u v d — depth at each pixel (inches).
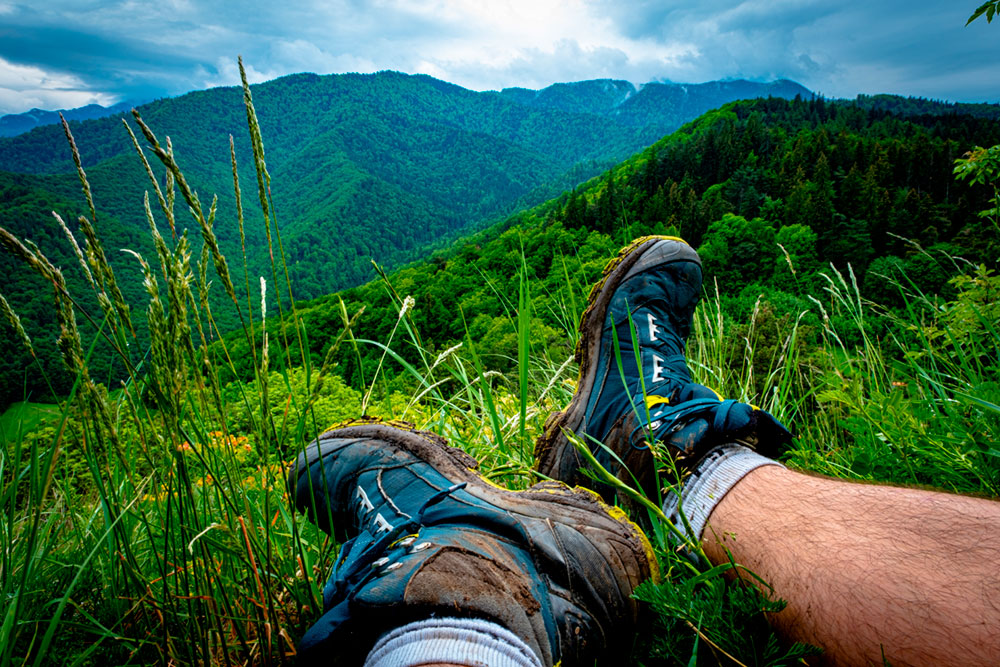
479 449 58.3
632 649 30.5
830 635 24.0
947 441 40.5
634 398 48.8
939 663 20.6
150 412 26.4
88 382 23.9
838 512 28.3
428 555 27.6
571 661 28.3
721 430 36.7
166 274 25.0
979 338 50.8
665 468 37.2
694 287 66.2
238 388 29.6
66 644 33.3
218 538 33.2
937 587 22.1
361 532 37.5
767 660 24.5
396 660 23.7
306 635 25.0
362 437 43.2
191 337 26.3
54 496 35.7
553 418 52.8
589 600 30.0
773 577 27.7
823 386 54.1
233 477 30.8
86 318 23.7
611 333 57.1
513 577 28.2
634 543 33.5
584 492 36.9
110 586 34.6
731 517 32.6
